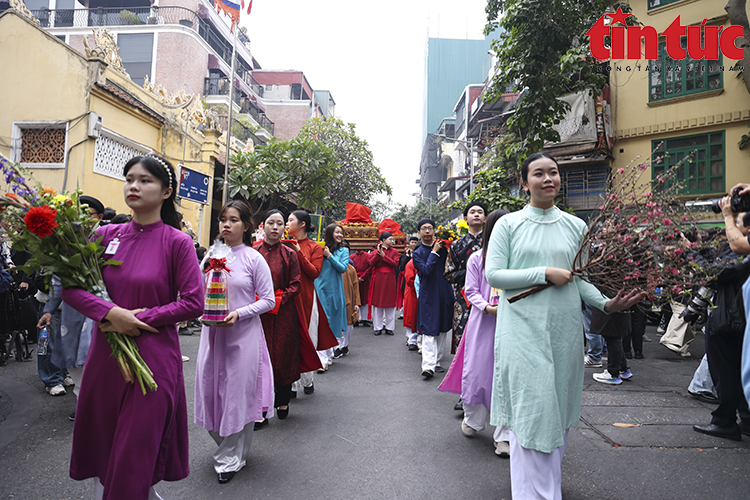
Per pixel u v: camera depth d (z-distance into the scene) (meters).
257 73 45.12
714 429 4.00
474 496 2.97
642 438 3.94
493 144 21.55
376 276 10.02
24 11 10.12
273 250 4.34
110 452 2.16
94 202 4.28
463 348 4.01
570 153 15.44
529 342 2.52
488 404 3.77
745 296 1.66
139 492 2.03
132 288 2.19
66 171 9.70
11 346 6.61
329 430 4.17
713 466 3.40
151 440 2.09
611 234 2.35
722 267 2.69
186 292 2.23
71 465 2.18
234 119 23.86
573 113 15.26
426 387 5.66
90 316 2.08
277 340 4.23
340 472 3.31
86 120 9.75
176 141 12.80
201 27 32.31
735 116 13.45
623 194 2.38
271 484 3.12
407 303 7.92
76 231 2.15
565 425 2.55
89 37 29.34
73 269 2.12
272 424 4.32
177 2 30.89
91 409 2.19
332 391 5.47
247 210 3.57
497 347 2.71
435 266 5.92
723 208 3.04
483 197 13.90
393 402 5.03
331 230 6.97
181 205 13.24
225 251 3.43
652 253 2.30
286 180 14.95
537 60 11.61
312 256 5.57
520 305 2.59
